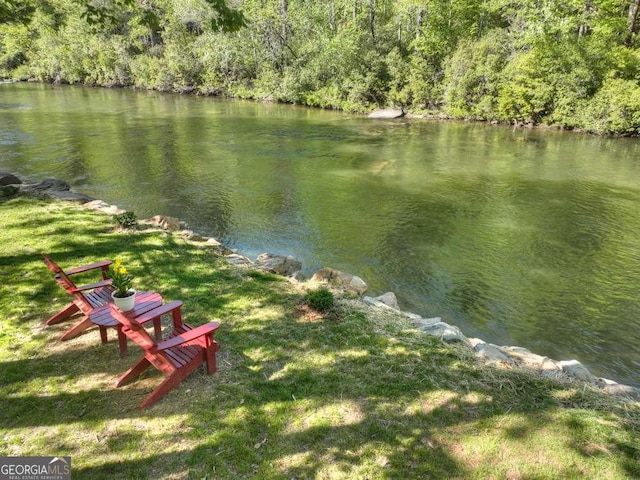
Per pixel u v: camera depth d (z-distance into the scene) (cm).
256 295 611
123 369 447
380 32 3638
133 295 442
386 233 1091
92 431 365
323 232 1088
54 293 593
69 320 536
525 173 1680
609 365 624
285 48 4100
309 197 1358
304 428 371
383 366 459
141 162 1716
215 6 634
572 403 414
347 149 2058
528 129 2694
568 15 2878
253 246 995
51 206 960
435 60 3400
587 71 2506
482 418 386
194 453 344
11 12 1062
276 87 3984
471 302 784
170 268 682
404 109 3328
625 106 2352
